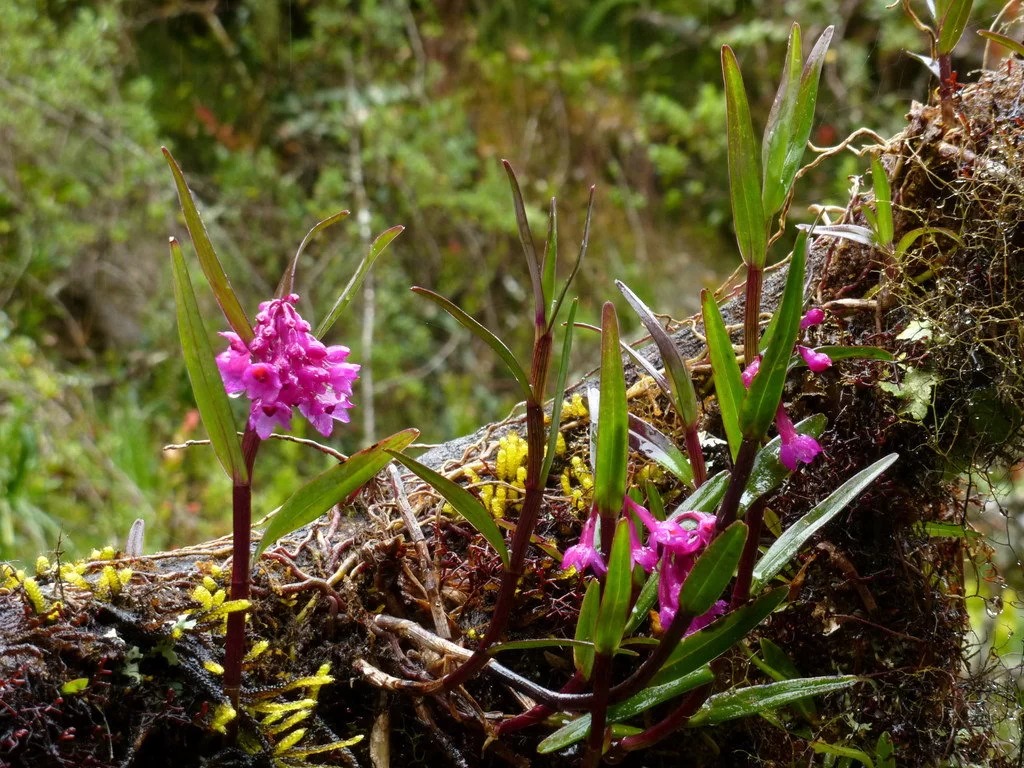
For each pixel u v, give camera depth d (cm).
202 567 39
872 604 42
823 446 43
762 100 182
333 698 40
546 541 42
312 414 31
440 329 162
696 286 175
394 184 165
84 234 142
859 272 44
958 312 41
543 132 180
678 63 190
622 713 35
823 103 165
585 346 161
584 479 42
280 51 172
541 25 191
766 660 41
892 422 42
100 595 35
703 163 183
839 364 42
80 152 147
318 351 31
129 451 124
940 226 42
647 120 182
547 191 174
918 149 42
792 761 43
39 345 143
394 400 150
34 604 34
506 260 167
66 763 32
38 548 106
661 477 43
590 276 171
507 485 42
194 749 35
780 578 43
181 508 123
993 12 138
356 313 153
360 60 176
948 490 45
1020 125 40
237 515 32
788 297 29
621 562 30
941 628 44
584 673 35
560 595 42
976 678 45
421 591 41
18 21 140
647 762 43
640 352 47
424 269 164
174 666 35
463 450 46
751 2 185
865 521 43
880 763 40
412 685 37
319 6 175
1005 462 44
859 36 170
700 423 44
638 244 175
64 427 127
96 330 149
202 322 29
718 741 43
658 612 36
